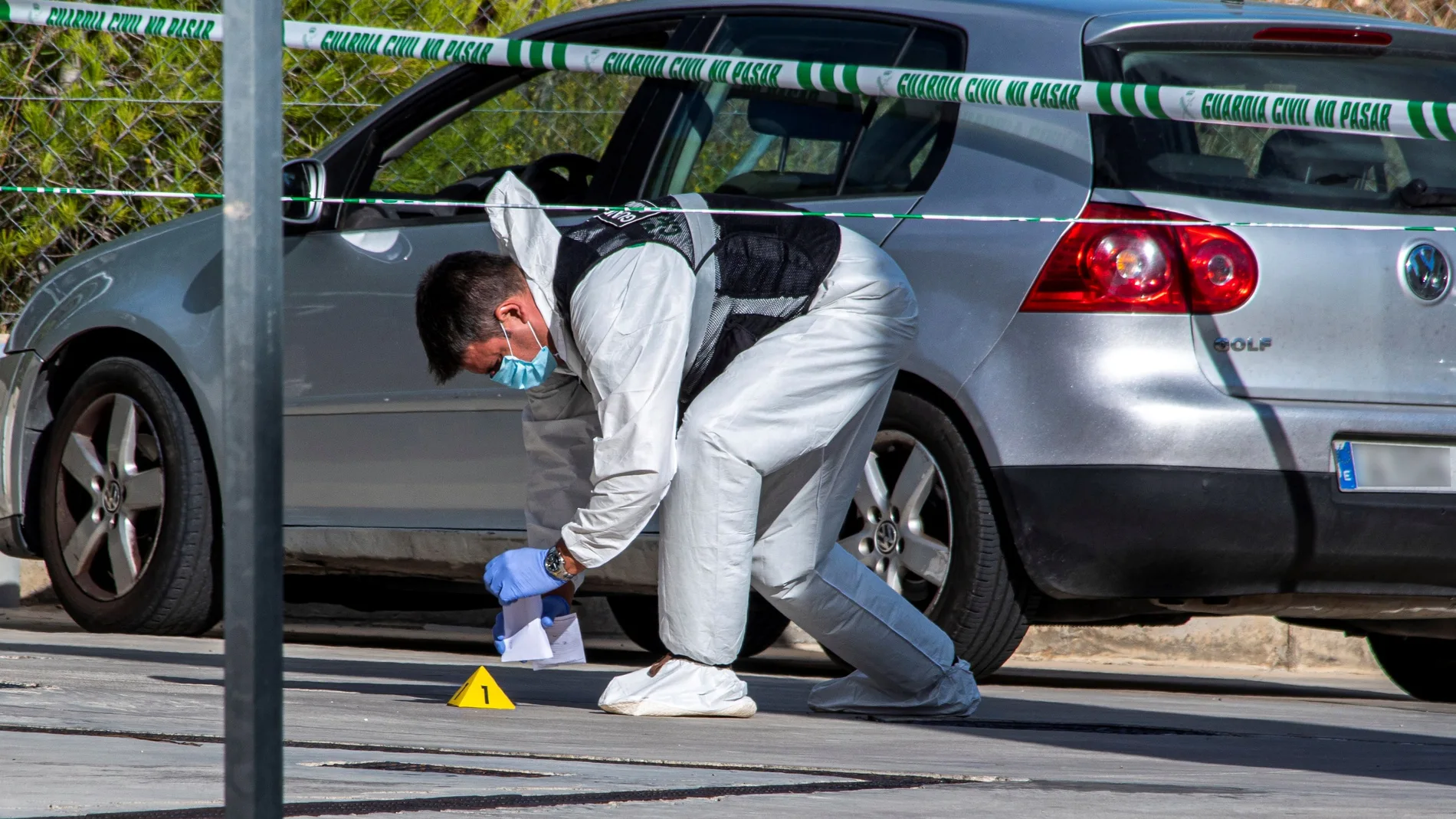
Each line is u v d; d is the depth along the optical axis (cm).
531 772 737
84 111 2492
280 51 351
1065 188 1449
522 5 2539
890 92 1391
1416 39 1555
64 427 1970
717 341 1072
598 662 1944
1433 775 907
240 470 343
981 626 1488
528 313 1039
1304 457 1418
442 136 1902
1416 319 1476
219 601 1891
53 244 2503
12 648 1520
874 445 1549
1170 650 2205
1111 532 1404
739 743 938
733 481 1064
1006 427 1433
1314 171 1488
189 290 1902
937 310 1474
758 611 2039
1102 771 853
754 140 1656
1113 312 1411
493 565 1063
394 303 1795
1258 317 1425
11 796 595
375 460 1812
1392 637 1884
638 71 1483
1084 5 1534
